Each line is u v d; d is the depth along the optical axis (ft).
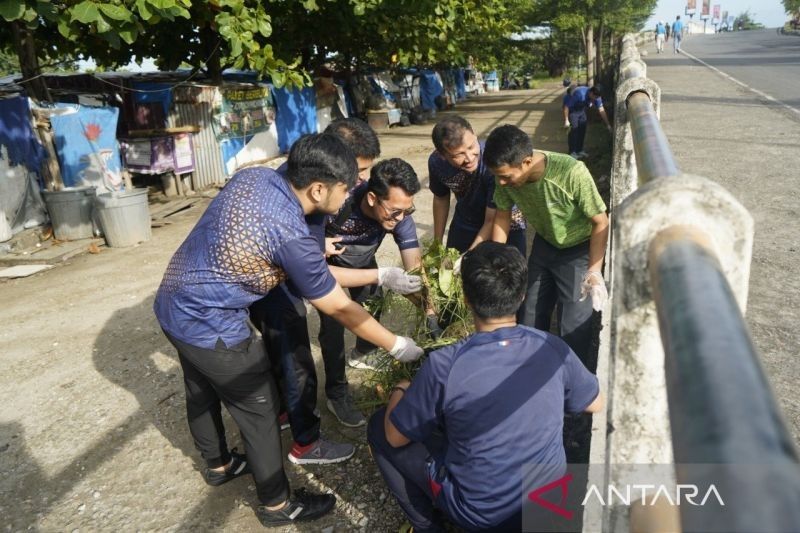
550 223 10.35
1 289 20.83
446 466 6.92
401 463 7.52
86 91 39.37
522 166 9.52
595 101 36.47
